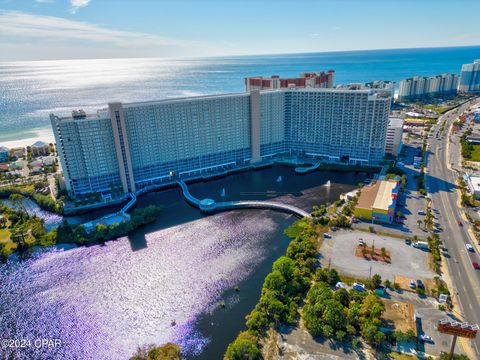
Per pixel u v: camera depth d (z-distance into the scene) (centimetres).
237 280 14875
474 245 16375
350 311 11931
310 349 11131
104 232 18325
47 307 13550
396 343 11181
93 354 11488
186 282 14812
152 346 11688
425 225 18062
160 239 18162
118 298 13975
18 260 16512
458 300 12925
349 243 16750
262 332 11862
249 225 19462
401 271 14562
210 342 11856
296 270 14275
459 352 10781
